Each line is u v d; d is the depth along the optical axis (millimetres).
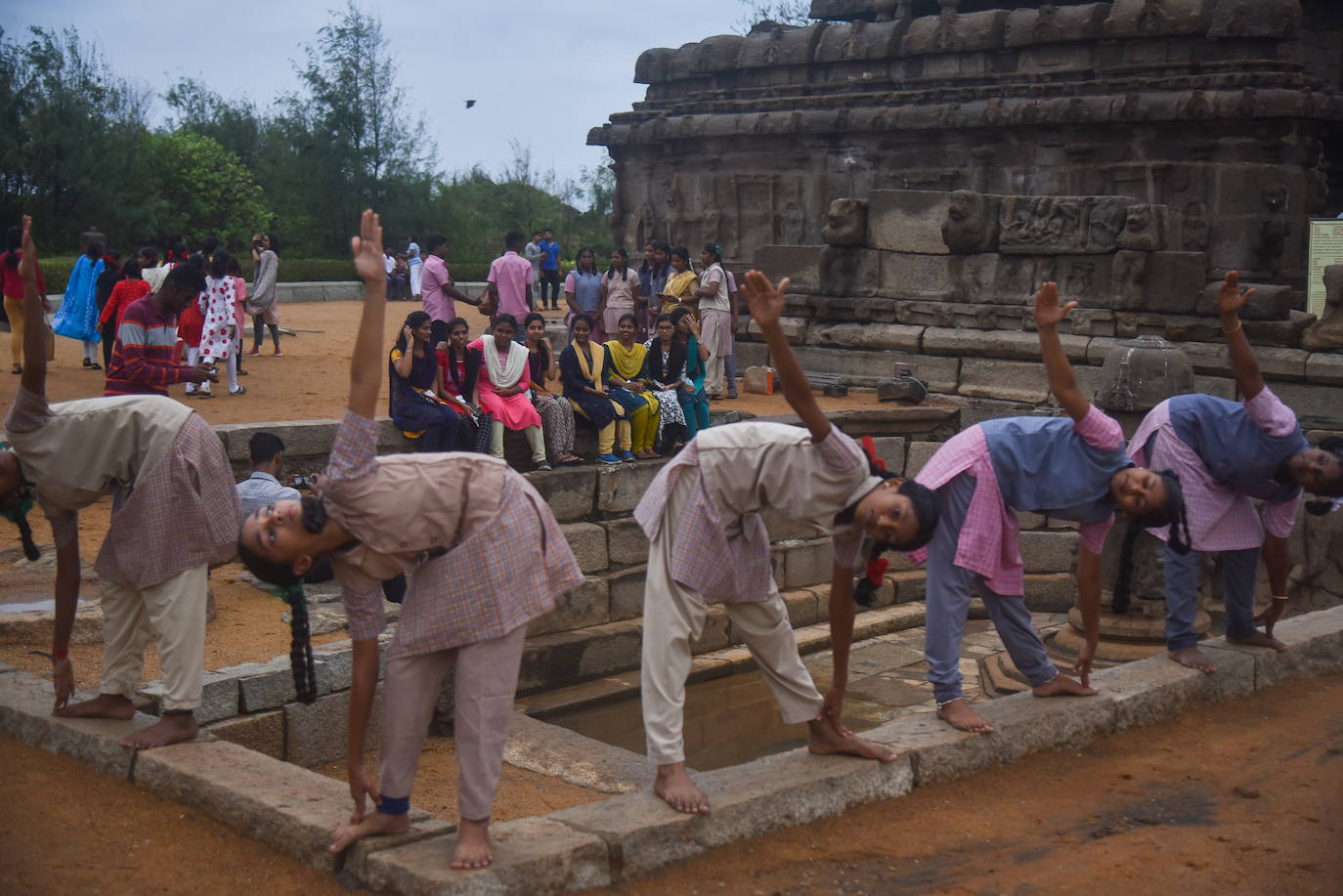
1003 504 5473
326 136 43844
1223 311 6172
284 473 9836
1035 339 13836
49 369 14836
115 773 4926
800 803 4801
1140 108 16859
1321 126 16750
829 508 4512
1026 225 14180
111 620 5141
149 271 14734
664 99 23031
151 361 8117
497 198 53188
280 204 44344
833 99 19891
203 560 4934
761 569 4695
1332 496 6262
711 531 4512
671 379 11625
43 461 4781
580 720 8992
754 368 15406
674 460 4602
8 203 32594
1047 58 18625
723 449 4508
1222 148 16641
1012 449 5410
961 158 18750
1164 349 8891
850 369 15406
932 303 14867
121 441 4801
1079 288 13875
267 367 15852
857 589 4820
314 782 4617
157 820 4570
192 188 39469
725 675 10094
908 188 19203
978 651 10727
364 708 4094
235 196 40750
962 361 14500
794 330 15852
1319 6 20469
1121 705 6074
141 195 35500
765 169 20609
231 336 13172
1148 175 17094
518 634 4098
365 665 4086
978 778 5418
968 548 5418
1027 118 17734
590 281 17016
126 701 5301
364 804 4156
